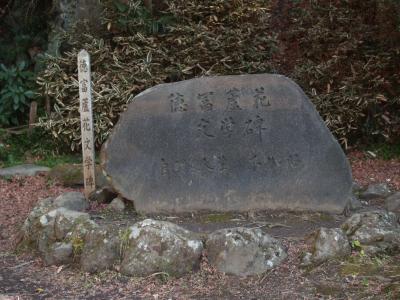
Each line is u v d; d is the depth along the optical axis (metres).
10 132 8.91
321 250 4.89
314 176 5.95
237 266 4.79
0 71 9.55
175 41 8.59
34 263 5.21
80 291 4.62
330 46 8.68
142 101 6.00
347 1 8.68
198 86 6.02
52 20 9.78
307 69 8.53
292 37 9.05
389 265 4.77
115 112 8.35
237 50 8.62
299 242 5.21
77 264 5.02
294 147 5.95
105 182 6.73
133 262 4.79
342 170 5.95
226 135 5.98
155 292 4.55
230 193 5.96
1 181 7.54
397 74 8.48
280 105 5.98
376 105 8.64
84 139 6.53
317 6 8.79
